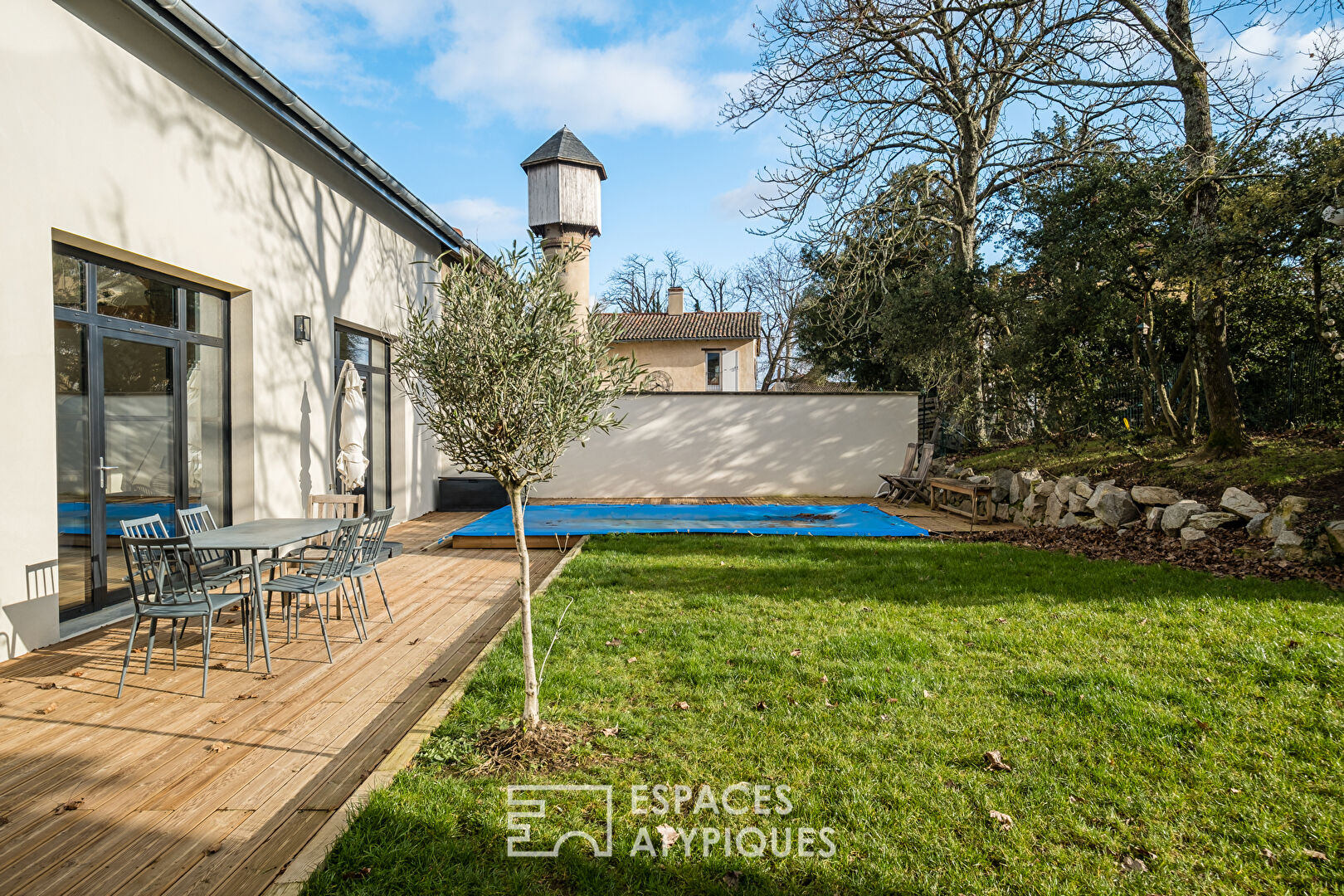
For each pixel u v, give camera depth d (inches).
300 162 285.6
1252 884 81.8
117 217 190.5
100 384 198.4
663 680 146.4
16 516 164.6
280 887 80.7
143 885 82.8
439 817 94.8
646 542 327.6
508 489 118.6
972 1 457.4
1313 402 353.4
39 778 107.8
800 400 560.1
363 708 137.2
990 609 197.8
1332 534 232.5
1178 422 382.0
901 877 83.7
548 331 111.3
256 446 255.6
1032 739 117.4
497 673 148.6
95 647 173.3
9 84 160.9
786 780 106.2
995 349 447.2
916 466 506.3
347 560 183.0
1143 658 153.5
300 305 285.9
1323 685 135.3
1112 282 371.2
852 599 212.7
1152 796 100.3
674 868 85.9
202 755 116.3
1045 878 83.6
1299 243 290.5
